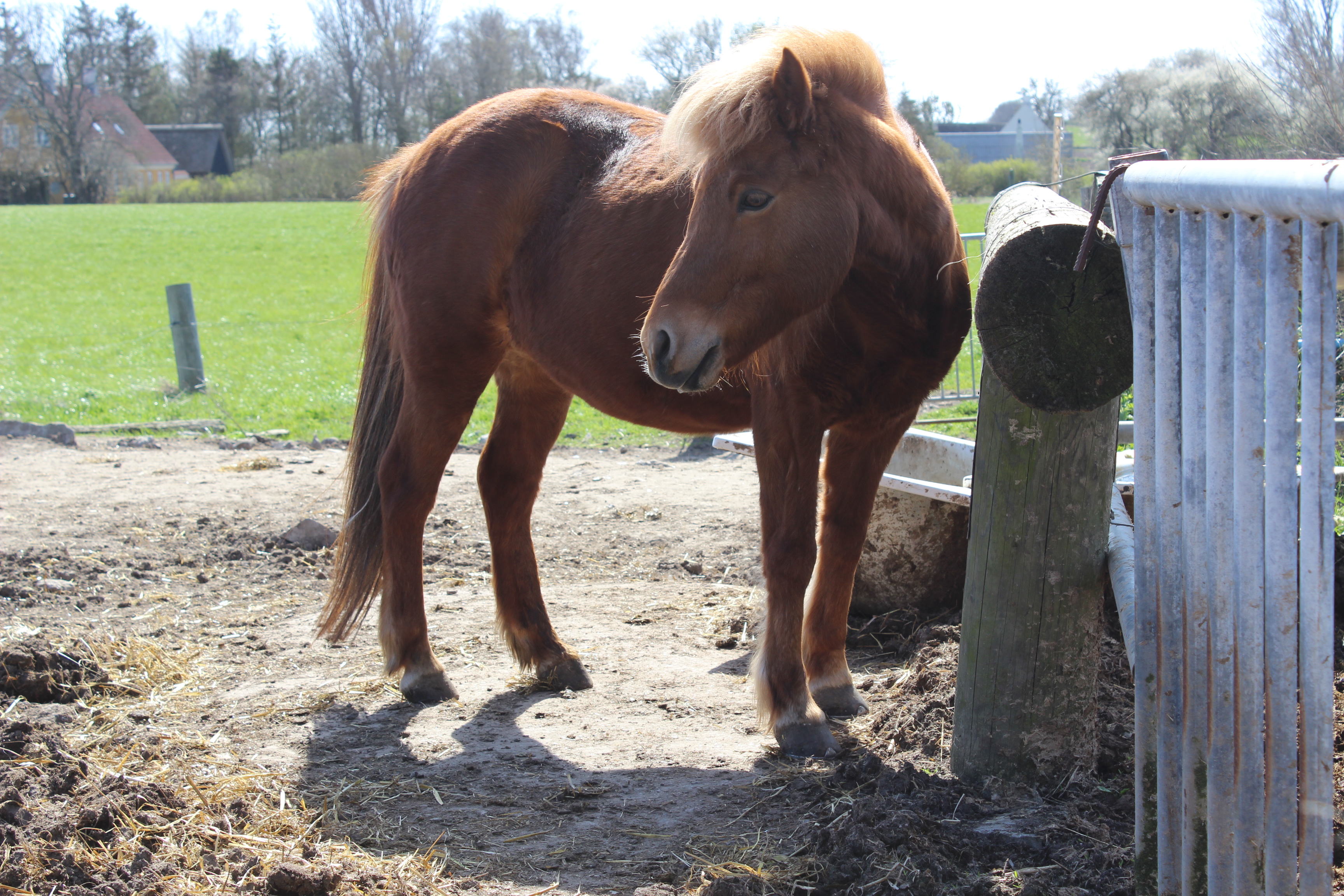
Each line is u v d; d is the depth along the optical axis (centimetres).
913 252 266
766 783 287
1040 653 256
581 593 485
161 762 306
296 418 974
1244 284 153
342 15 6406
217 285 2634
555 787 294
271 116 7581
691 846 256
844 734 316
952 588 420
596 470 752
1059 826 241
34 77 6078
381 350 381
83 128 6266
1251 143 1152
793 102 239
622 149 341
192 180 6247
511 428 381
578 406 1014
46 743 281
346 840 262
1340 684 298
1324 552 143
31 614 441
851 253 252
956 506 407
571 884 242
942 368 288
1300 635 153
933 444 471
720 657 400
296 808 280
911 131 294
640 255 312
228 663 398
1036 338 213
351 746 324
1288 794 156
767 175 243
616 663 394
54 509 619
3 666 355
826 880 229
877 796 255
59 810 249
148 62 7756
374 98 6681
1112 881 219
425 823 274
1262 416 155
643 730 333
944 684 319
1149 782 199
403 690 362
